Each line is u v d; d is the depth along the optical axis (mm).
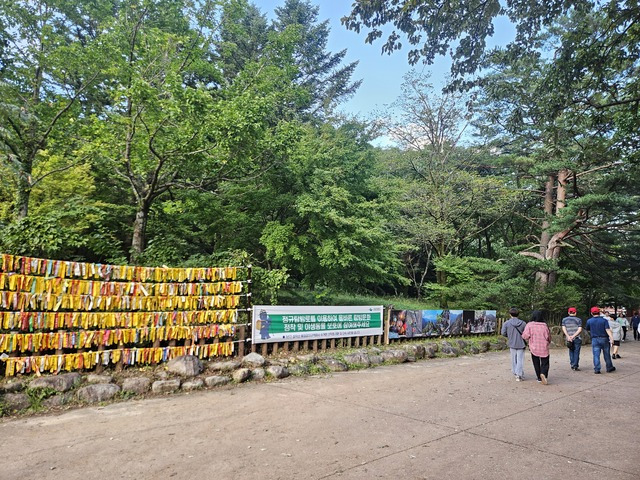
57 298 7184
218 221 13633
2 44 13586
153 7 13188
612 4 9664
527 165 24969
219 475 4316
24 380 6578
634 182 20188
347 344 11625
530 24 9820
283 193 14062
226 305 9078
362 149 21438
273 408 6750
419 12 9156
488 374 10414
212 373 8273
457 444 5340
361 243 14508
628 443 5555
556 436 5777
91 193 14031
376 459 4785
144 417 6152
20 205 12039
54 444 5094
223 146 10469
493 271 23547
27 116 12047
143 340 7969
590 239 24047
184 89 10680
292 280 16984
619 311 32719
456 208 23250
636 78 12383
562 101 11336
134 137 11484
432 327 14250
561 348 17703
